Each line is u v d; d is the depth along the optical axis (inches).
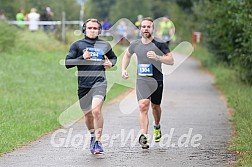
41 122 939.3
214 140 815.1
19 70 1641.2
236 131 876.0
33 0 2822.3
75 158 695.7
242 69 1510.8
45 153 723.4
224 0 1432.1
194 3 2418.8
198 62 2674.7
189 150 745.6
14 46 2005.4
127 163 668.7
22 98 1226.6
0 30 1967.3
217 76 1882.4
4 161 677.3
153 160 685.3
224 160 682.8
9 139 787.4
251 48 1237.1
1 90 1330.0
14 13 2881.4
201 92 1492.4
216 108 1173.1
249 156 669.3
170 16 3897.6
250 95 1206.3
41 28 2357.3
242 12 1230.9
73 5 3134.8
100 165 658.2
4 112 1023.0
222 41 1551.4
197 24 2994.6
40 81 1508.4
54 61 1873.8
